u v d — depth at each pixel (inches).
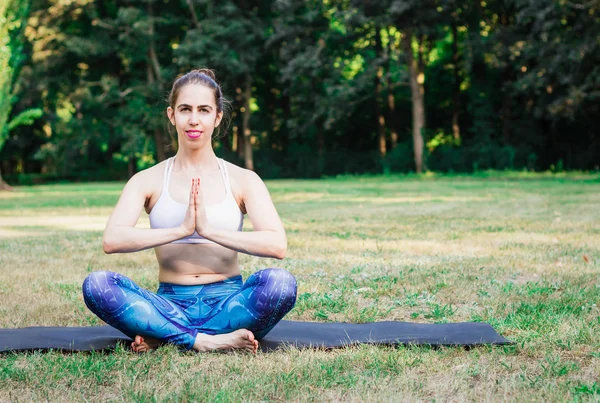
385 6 1285.7
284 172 1530.5
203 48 1390.3
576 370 121.3
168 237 132.1
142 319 133.4
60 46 1509.6
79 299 196.1
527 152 1337.4
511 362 126.7
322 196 756.6
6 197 880.9
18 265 262.1
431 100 1587.1
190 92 139.5
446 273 233.3
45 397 107.3
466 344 138.8
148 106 1485.0
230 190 141.2
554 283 212.5
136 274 237.9
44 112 1557.6
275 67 1608.0
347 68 1556.3
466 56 1275.8
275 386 111.8
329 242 325.4
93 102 1464.1
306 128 1499.8
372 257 275.1
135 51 1504.7
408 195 751.1
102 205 668.7
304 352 135.5
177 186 140.4
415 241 327.0
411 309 181.2
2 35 944.9
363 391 109.3
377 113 1520.7
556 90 1290.6
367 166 1498.5
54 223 467.8
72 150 1604.3
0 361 127.4
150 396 106.3
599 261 257.6
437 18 1285.7
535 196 684.7
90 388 111.8
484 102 1396.4
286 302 135.3
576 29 1158.3
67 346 138.2
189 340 135.3
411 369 122.9
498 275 229.6
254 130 1601.9
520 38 1233.4
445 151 1390.3
